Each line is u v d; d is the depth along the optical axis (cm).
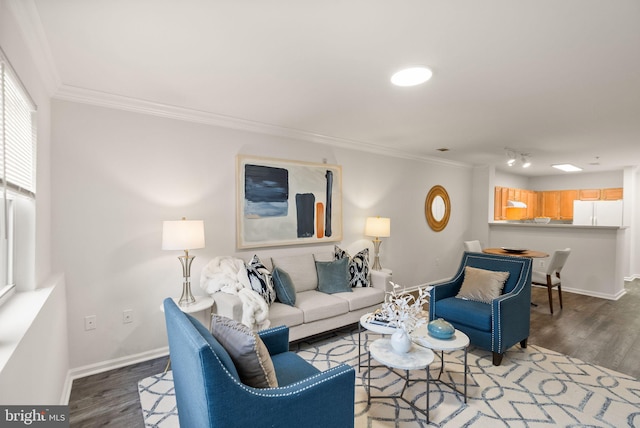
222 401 119
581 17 150
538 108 283
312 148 392
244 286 288
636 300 485
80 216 250
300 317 289
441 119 319
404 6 144
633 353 298
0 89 126
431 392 230
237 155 328
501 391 232
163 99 267
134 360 273
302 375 173
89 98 249
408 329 215
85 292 252
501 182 704
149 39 173
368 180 452
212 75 219
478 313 278
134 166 273
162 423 196
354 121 329
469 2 140
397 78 222
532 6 143
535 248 573
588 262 520
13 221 177
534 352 298
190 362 127
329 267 356
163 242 258
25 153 173
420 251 530
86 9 146
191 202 303
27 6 143
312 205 385
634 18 150
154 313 283
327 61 198
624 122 324
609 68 204
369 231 423
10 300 165
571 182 733
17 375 114
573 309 436
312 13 150
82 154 250
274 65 204
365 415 205
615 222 633
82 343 251
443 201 566
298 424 136
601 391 233
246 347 140
